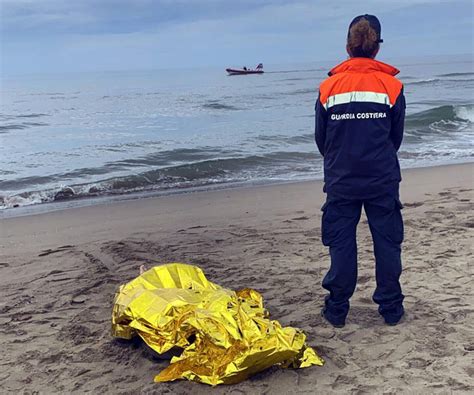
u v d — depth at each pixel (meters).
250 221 7.09
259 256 5.49
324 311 3.92
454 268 4.84
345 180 3.45
